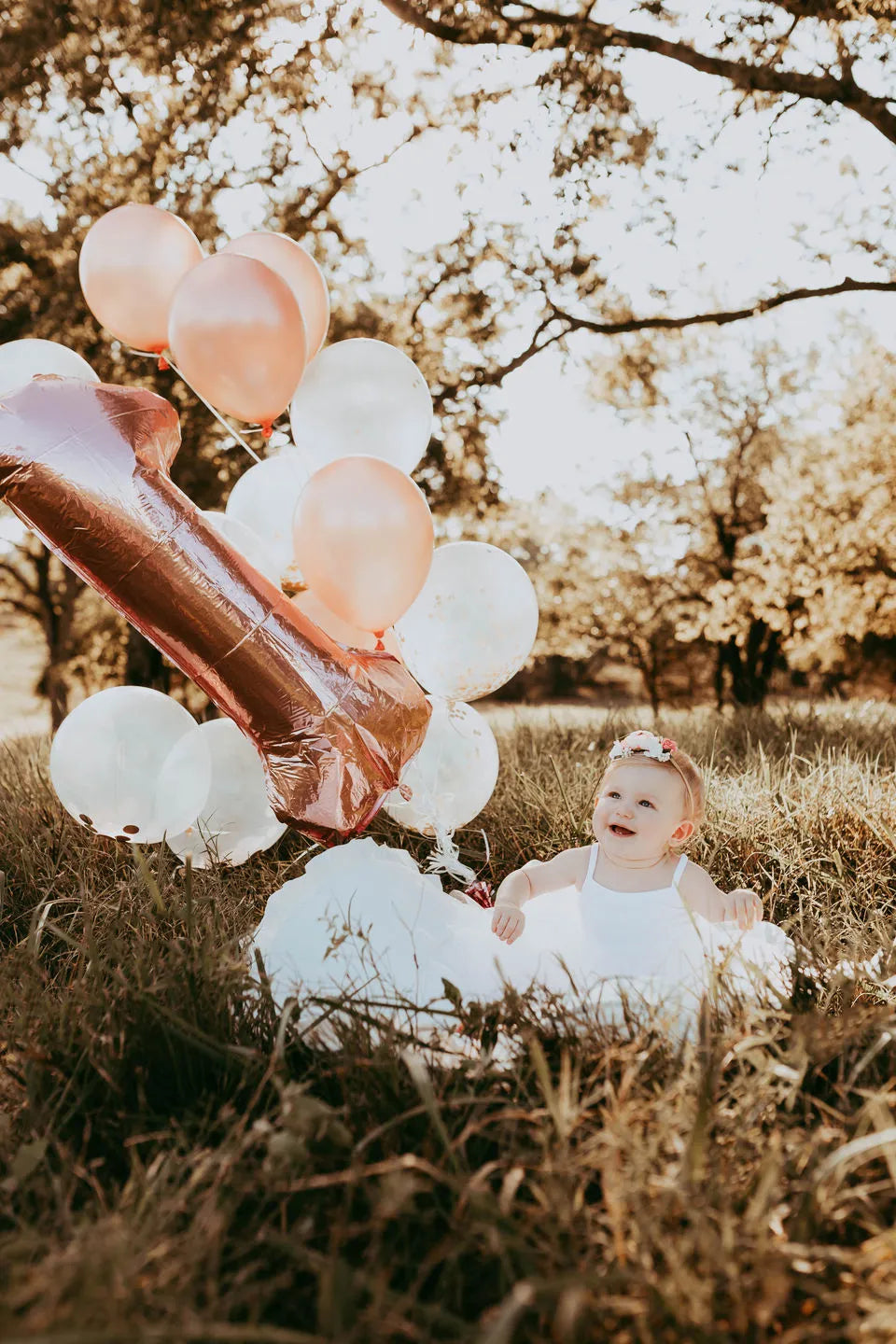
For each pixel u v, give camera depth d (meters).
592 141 7.59
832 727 6.29
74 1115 2.03
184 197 7.79
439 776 3.23
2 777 4.81
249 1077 2.06
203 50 7.06
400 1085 2.01
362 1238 1.67
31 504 2.64
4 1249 1.51
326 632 3.04
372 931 2.60
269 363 2.73
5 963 2.67
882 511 15.85
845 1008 2.37
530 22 7.39
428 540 2.76
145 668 10.10
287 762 2.78
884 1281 1.53
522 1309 1.45
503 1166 1.76
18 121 7.30
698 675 22.19
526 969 2.72
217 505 8.41
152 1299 1.44
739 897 2.90
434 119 7.84
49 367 2.98
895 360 16.09
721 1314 1.46
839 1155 1.58
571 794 4.32
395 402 3.16
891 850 3.70
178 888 3.26
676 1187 1.58
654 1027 2.23
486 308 9.35
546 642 21.75
